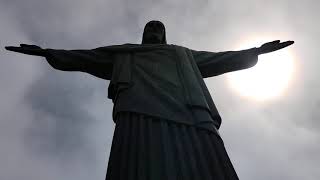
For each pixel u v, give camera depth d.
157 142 17.30
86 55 22.28
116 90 20.12
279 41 23.23
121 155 17.03
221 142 18.16
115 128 18.31
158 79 20.47
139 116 18.33
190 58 22.47
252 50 23.17
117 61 21.81
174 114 18.56
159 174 16.20
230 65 23.23
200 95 19.45
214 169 16.73
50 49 21.97
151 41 24.59
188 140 17.56
